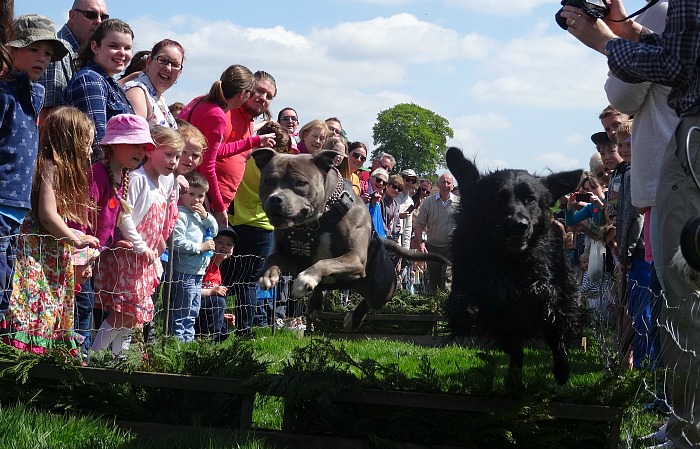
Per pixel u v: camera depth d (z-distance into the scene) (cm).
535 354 838
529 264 479
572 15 481
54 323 501
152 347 486
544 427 431
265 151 575
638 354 574
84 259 535
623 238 644
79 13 695
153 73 707
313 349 471
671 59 406
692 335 395
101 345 572
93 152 590
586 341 876
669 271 405
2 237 456
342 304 1067
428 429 438
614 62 432
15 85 474
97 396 468
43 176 498
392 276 658
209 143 759
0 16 455
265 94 848
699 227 328
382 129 7294
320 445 435
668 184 411
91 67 627
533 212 483
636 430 485
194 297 731
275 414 491
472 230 495
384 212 1280
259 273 577
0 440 366
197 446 391
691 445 393
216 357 474
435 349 882
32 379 471
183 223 713
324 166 570
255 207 865
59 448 370
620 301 632
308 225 571
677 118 482
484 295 480
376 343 908
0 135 465
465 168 515
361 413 448
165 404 468
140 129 564
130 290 573
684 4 403
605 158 859
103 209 558
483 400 429
